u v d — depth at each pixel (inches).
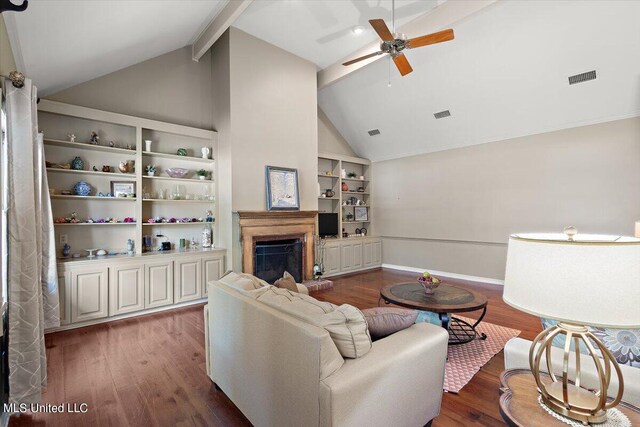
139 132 158.6
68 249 143.7
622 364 61.1
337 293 194.2
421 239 258.1
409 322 70.4
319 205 258.8
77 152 149.3
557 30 146.7
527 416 43.0
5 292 78.0
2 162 72.9
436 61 183.2
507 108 193.2
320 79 225.6
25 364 76.5
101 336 124.9
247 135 182.5
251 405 69.2
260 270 184.1
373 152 283.0
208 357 90.0
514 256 43.9
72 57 121.5
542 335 47.9
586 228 180.4
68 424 73.6
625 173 168.4
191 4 131.0
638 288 34.8
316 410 51.0
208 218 184.2
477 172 224.8
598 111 171.6
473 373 97.0
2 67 81.5
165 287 156.9
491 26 155.3
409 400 61.9
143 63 170.6
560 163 189.3
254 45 184.9
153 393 86.1
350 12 156.7
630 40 139.4
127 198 154.4
